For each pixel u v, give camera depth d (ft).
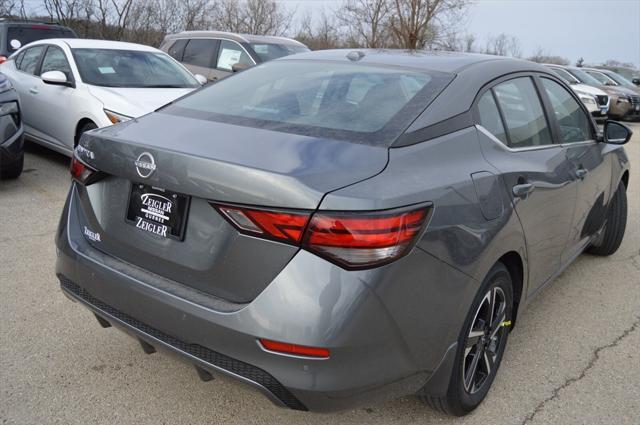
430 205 6.93
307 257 6.32
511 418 8.89
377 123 7.90
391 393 7.06
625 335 11.70
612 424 8.85
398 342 6.76
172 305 7.05
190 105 9.42
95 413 8.52
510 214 8.48
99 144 8.01
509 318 9.42
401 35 88.79
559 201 10.52
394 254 6.44
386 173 6.90
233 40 32.65
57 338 10.41
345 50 11.16
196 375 9.59
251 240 6.57
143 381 9.34
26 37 37.55
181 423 8.42
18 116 19.48
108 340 10.44
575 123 12.59
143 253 7.61
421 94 8.52
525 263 9.45
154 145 7.41
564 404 9.29
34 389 8.95
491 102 9.30
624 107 55.57
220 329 6.67
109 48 23.27
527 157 9.73
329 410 6.67
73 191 8.91
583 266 15.47
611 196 14.34
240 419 8.58
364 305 6.33
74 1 64.23
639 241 17.78
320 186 6.39
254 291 6.61
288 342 6.35
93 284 7.95
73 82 21.17
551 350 10.96
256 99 9.20
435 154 7.68
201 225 7.02
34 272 13.05
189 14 74.59
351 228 6.23
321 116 8.25
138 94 20.53
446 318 7.33
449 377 7.83
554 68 56.34
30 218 16.66
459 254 7.32
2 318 10.96
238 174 6.57
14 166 19.62
